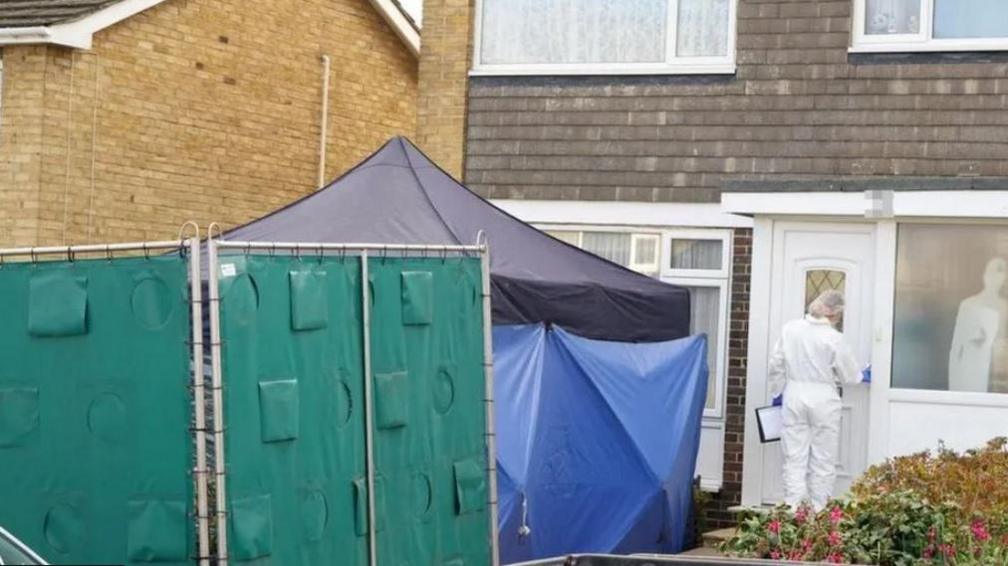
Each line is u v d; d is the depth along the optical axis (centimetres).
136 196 1906
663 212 1608
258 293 812
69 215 1828
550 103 1652
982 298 1435
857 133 1541
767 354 1495
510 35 1675
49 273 823
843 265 1480
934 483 1121
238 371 796
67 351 817
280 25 2089
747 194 1484
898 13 1538
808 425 1423
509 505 1198
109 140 1873
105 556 805
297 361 836
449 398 960
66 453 816
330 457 856
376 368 896
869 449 1448
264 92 2070
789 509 1072
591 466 1321
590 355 1320
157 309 798
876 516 1028
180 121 1959
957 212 1415
